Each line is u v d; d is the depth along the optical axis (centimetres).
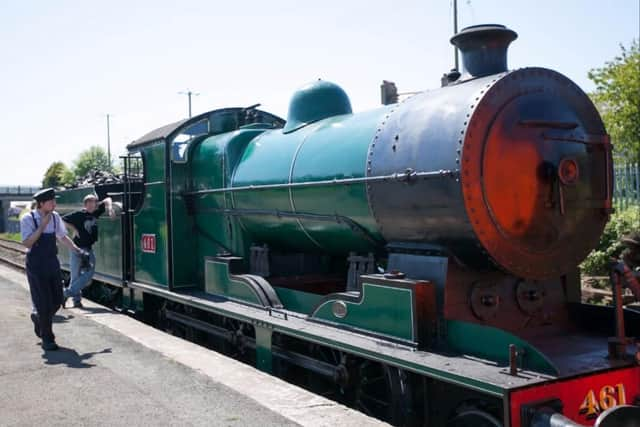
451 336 434
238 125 821
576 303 495
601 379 384
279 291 626
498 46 482
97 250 1039
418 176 447
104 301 1067
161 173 792
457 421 416
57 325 790
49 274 660
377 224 505
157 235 810
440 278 448
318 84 652
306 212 585
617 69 1522
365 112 569
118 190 1011
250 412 456
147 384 530
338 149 550
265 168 641
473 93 439
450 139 431
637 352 399
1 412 470
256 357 622
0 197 6581
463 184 416
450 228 436
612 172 476
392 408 460
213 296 714
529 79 451
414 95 512
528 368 383
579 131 461
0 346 677
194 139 795
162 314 863
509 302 471
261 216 653
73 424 443
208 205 756
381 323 468
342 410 457
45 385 533
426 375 399
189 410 465
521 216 434
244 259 693
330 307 528
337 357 535
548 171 440
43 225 650
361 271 542
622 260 451
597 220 474
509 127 433
